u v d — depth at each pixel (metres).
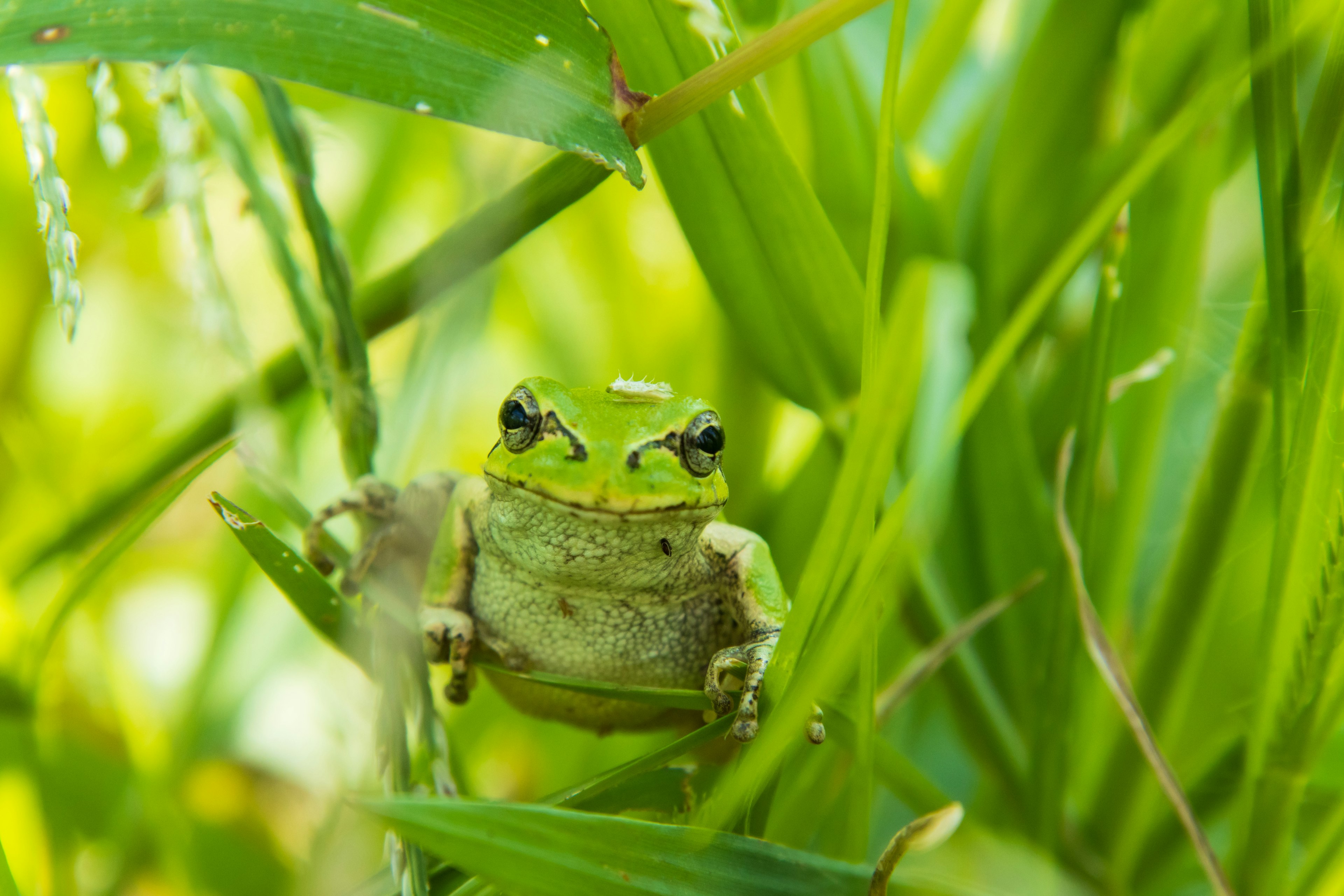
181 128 0.24
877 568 0.22
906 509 0.22
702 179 0.24
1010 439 0.25
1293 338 0.24
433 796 0.23
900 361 0.22
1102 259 0.24
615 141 0.23
